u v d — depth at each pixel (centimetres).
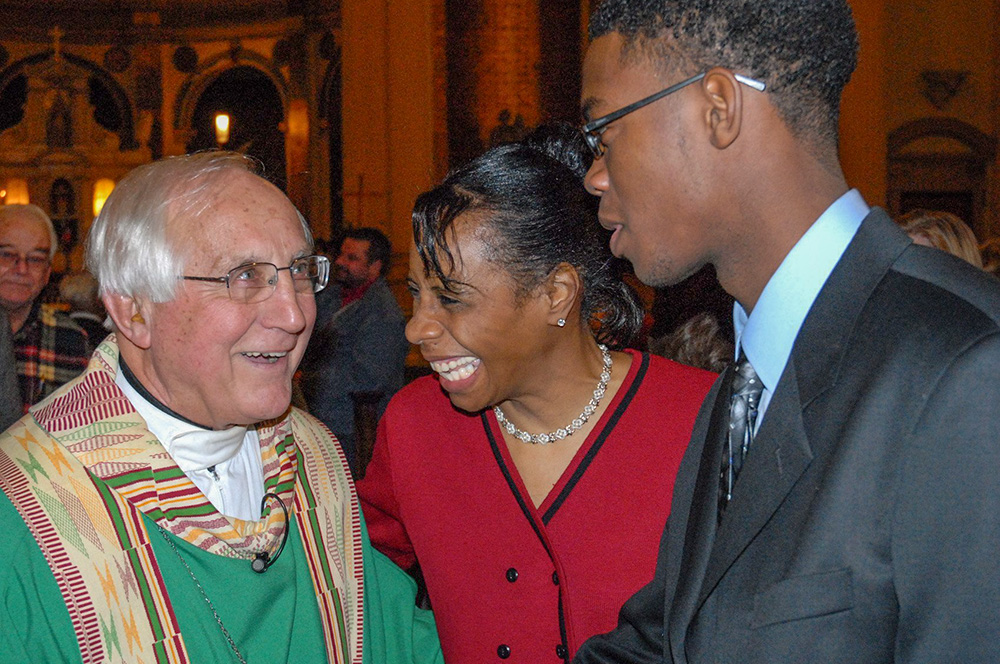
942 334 91
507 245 137
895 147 1178
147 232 129
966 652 86
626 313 159
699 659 106
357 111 1159
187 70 1742
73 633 125
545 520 151
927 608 89
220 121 1570
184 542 133
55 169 1711
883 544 92
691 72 104
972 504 86
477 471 156
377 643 157
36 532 125
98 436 134
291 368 141
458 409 161
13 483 128
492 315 139
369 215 1150
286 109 1691
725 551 104
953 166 1180
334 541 155
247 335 133
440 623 161
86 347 343
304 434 163
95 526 129
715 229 107
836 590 93
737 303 121
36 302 338
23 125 1725
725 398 122
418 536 161
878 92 988
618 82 108
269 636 140
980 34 1173
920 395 90
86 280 452
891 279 99
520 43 1168
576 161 148
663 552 132
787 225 105
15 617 123
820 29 102
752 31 101
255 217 133
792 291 105
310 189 1647
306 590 147
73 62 1742
